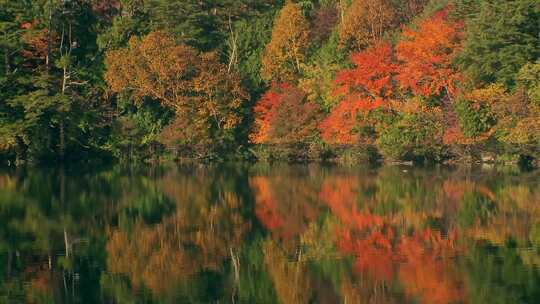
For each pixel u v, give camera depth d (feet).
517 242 121.08
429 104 240.94
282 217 146.30
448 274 103.40
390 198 166.91
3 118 242.37
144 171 231.91
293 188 186.29
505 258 111.04
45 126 246.88
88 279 102.58
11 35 248.11
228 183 198.08
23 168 236.02
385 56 244.01
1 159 246.68
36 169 233.35
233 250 119.24
